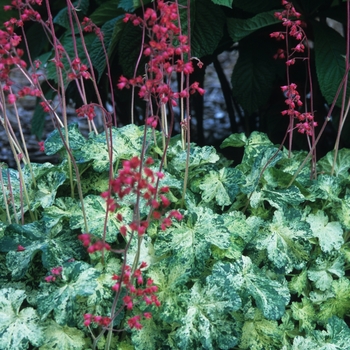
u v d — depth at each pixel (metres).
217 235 1.84
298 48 1.99
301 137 3.02
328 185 2.11
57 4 3.23
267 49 2.89
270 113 3.09
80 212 1.87
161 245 1.84
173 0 2.44
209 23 2.52
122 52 2.68
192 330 1.73
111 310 1.64
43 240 1.84
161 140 2.18
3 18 3.16
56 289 1.71
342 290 2.01
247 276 1.84
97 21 2.84
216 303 1.76
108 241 1.81
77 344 1.75
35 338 1.70
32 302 1.81
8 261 1.78
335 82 2.57
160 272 1.82
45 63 2.90
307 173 2.17
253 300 1.94
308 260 1.95
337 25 6.46
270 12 2.52
